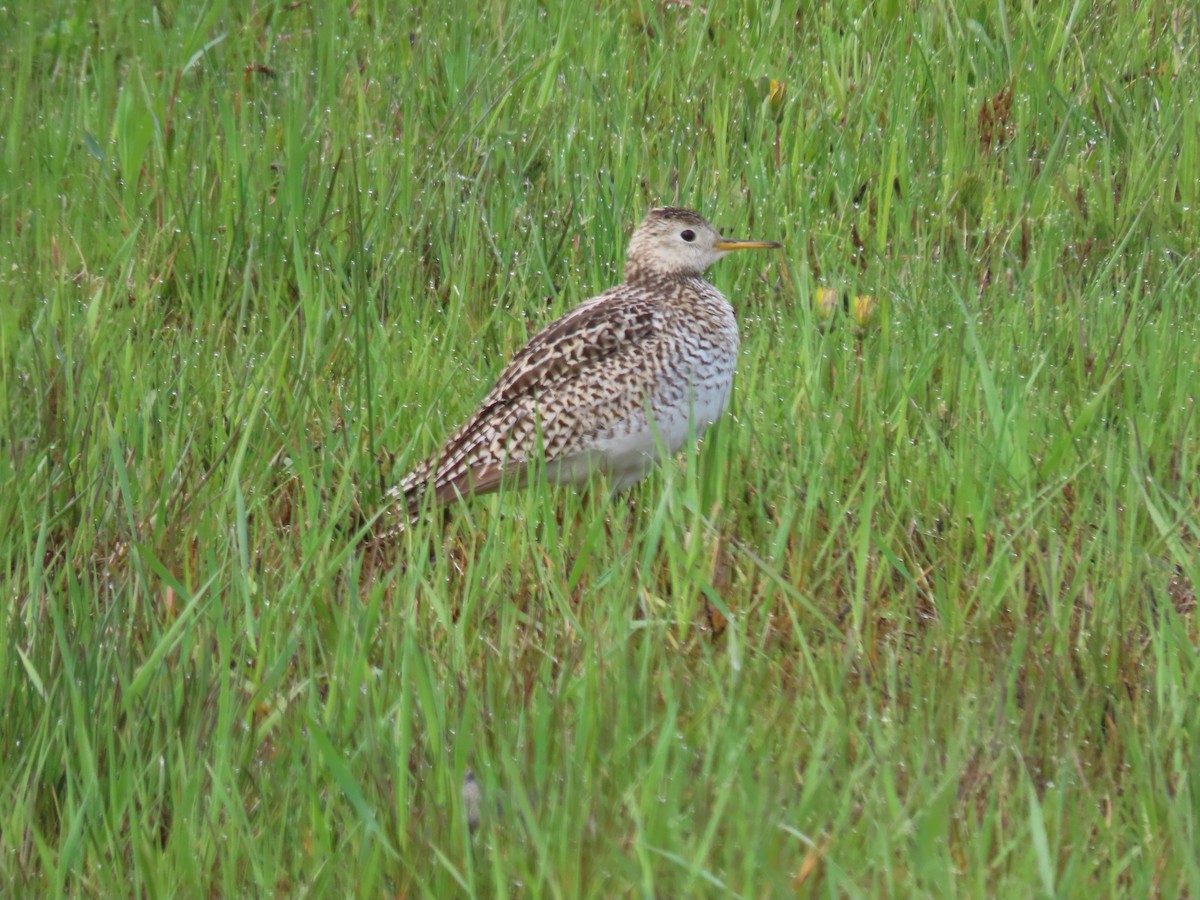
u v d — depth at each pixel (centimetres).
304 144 1379
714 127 1451
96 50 1684
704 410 1083
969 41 1557
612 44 1622
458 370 1165
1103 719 842
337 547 988
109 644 823
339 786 756
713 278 1305
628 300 1081
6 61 1622
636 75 1572
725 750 750
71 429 1030
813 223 1360
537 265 1315
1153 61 1562
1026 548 955
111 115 1532
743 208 1351
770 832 692
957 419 1097
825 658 852
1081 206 1384
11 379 1093
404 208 1355
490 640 885
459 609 950
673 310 1073
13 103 1532
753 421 1080
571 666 832
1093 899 686
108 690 806
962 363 1119
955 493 1011
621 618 850
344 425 1085
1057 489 965
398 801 735
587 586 957
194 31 1633
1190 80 1488
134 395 1088
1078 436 1058
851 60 1577
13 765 787
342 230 1326
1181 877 691
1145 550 919
